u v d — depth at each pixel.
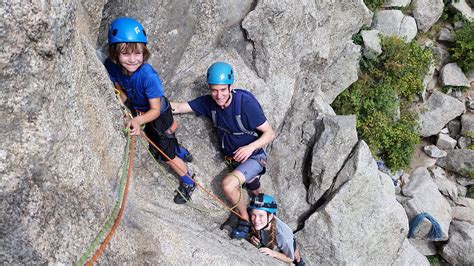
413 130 11.38
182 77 5.79
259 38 6.32
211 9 5.86
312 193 7.32
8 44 2.41
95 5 4.43
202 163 5.82
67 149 2.91
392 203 7.39
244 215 5.76
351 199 6.97
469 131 11.53
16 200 2.61
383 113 10.94
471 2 12.80
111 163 4.06
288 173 7.49
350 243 7.05
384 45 11.00
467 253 9.94
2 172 2.56
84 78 3.41
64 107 2.88
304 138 7.47
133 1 5.12
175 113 5.27
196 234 5.15
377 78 11.20
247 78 6.28
